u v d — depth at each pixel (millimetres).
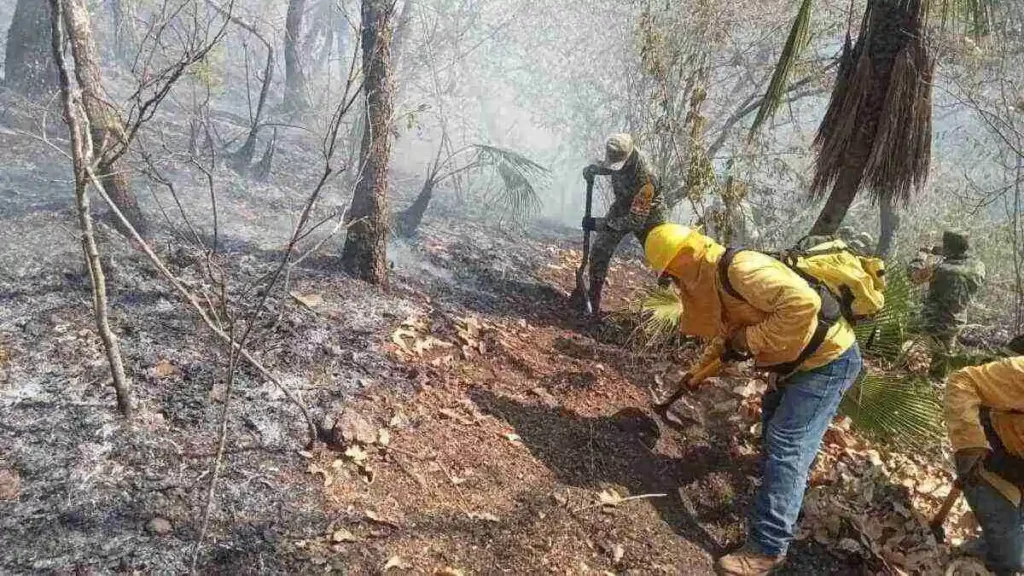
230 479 2863
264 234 5379
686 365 4906
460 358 4316
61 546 2406
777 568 3232
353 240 4891
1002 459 3154
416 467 3230
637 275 7363
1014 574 3248
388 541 2787
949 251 5918
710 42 6621
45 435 2824
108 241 4367
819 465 4016
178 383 3312
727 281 3090
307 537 2701
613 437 3887
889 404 4008
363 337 4164
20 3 6605
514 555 2896
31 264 3965
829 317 3105
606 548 3068
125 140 2723
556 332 5215
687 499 3582
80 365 3246
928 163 5238
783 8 7582
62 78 2346
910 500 3781
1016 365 3008
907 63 5023
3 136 5992
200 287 4137
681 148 6199
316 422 3312
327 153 2818
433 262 6027
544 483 3381
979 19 5113
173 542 2527
